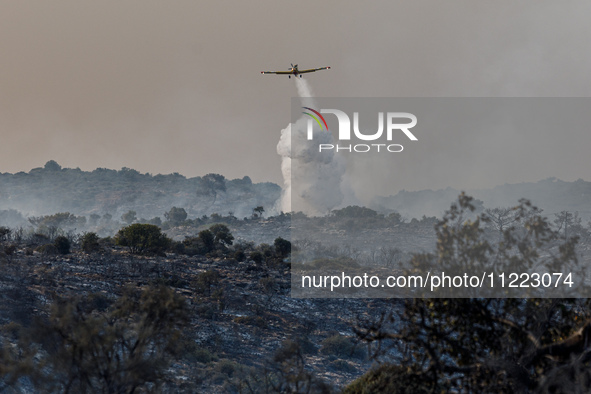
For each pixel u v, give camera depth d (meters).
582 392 12.75
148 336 17.61
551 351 14.23
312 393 22.22
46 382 16.58
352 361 49.69
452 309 14.98
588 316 14.62
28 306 44.19
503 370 14.40
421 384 15.36
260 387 29.94
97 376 16.61
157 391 19.67
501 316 15.30
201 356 41.12
